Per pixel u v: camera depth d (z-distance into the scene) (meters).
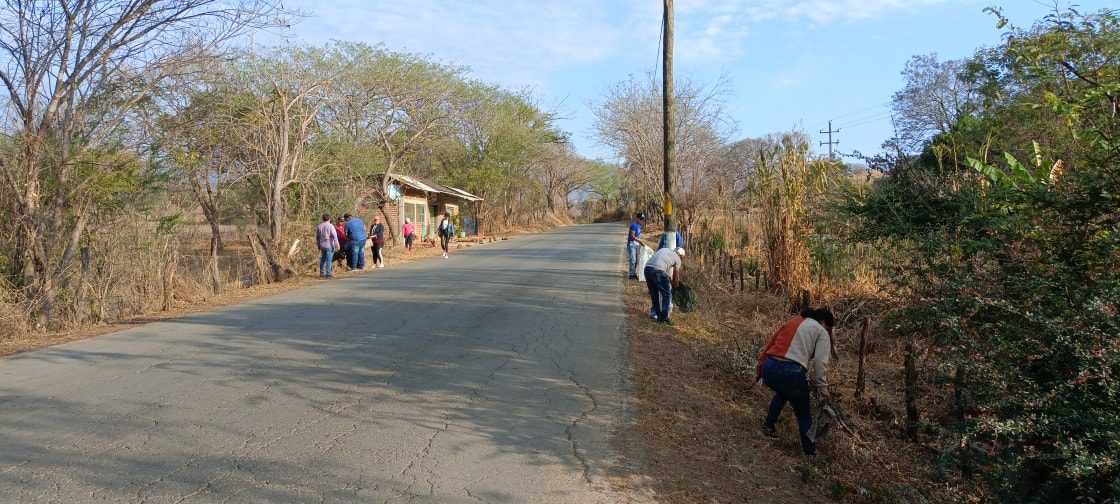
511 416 5.97
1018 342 4.43
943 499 4.92
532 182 53.59
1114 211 4.44
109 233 11.81
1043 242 4.83
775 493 4.86
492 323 10.09
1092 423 3.74
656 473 4.96
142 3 11.49
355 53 27.23
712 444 5.64
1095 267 4.46
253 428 5.48
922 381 6.68
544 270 18.00
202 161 16.86
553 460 5.05
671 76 11.97
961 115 9.93
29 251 10.57
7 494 4.22
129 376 7.05
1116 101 5.04
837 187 9.79
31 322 10.08
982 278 5.14
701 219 21.86
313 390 6.56
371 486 4.46
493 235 41.78
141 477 4.51
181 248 13.73
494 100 42.03
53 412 5.83
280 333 9.31
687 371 7.73
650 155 29.41
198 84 14.10
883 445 5.89
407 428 5.57
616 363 7.91
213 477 4.53
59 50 10.96
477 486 4.54
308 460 4.85
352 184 21.58
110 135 12.00
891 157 7.30
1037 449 4.25
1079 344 3.96
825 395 5.71
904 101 26.67
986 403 4.51
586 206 87.31
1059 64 6.54
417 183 30.39
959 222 6.19
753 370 7.28
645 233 36.69
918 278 6.50
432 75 29.81
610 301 12.47
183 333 9.42
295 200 18.73
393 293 13.34
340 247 19.05
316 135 20.92
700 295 12.12
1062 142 6.53
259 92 18.02
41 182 11.09
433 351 8.25
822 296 10.43
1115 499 3.50
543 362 7.84
